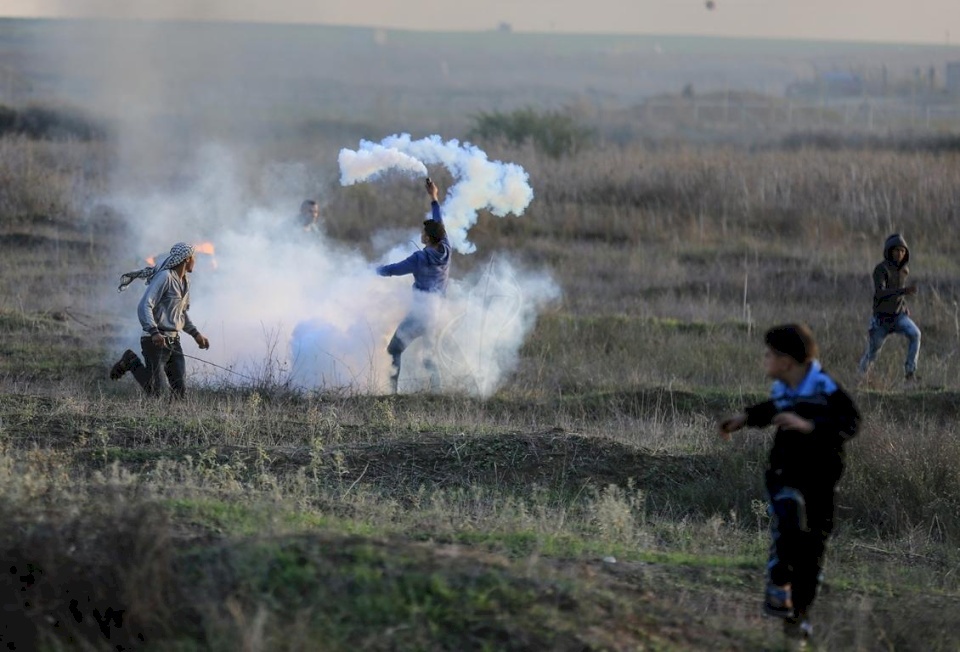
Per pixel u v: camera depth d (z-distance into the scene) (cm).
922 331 6694
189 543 2219
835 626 2336
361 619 1952
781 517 2225
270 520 2384
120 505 2195
